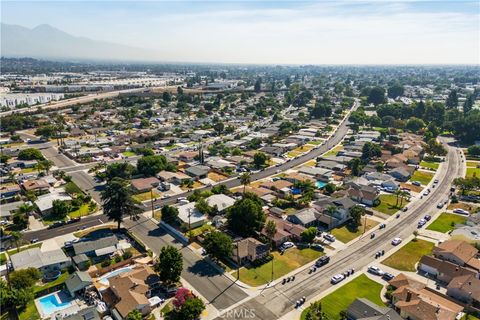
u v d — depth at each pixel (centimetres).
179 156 19925
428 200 14500
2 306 7844
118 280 8619
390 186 15775
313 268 9725
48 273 9381
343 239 11394
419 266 9775
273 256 10306
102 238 10688
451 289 8581
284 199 14350
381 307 7775
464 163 19538
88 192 15038
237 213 11319
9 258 10044
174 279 8644
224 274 9412
